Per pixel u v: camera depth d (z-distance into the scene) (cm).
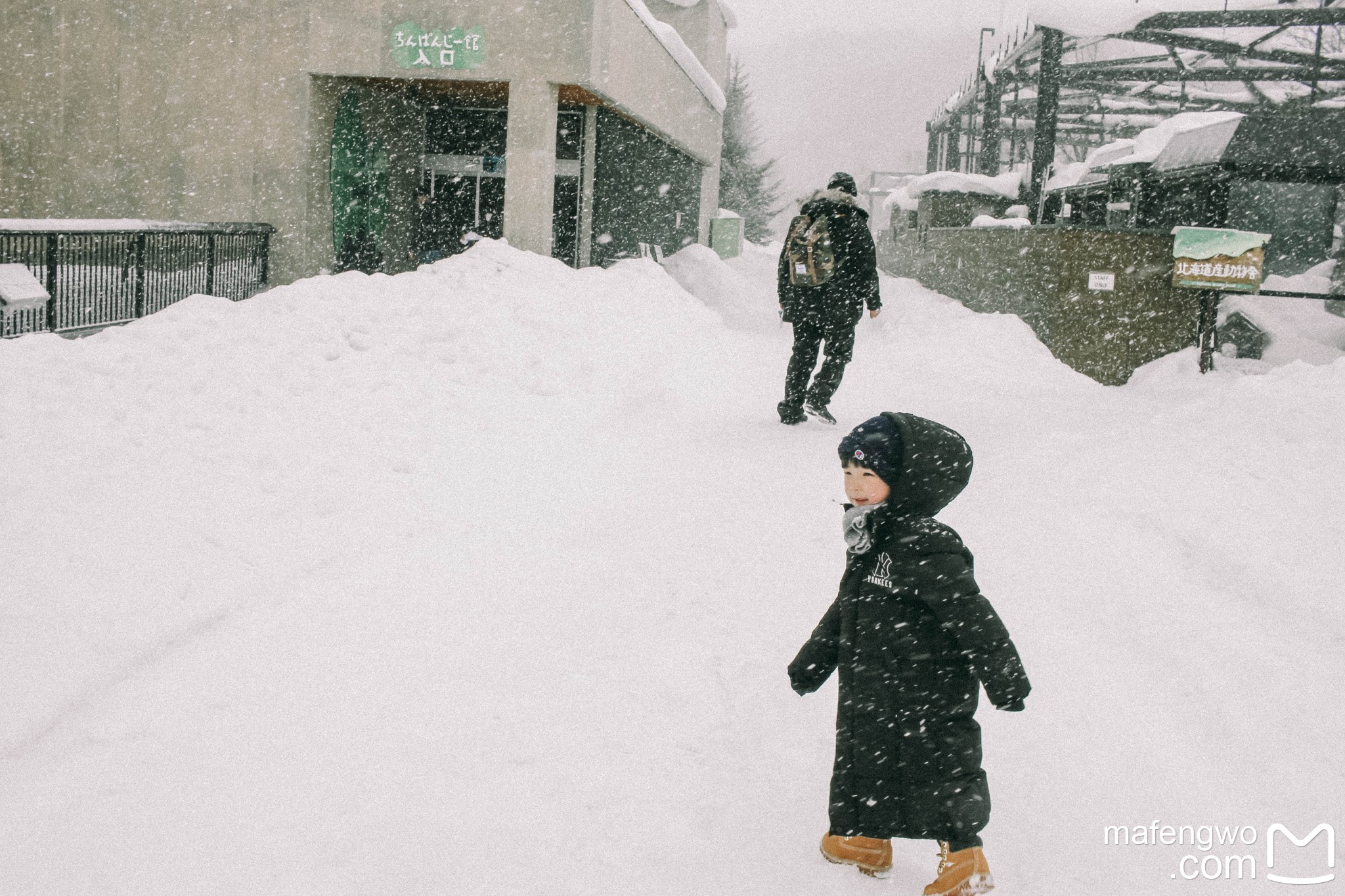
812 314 833
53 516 423
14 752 309
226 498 486
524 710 365
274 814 290
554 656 414
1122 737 371
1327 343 1462
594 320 1079
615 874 274
